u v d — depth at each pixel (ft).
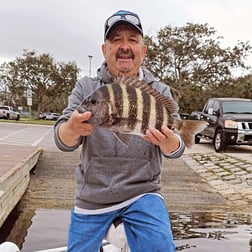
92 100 6.62
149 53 128.26
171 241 7.75
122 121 6.78
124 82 6.85
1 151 31.96
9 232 17.42
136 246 7.74
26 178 25.52
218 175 31.91
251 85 137.28
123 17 8.30
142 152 8.02
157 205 7.99
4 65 181.06
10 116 136.67
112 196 7.98
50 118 181.06
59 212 21.03
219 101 48.06
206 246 16.03
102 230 8.16
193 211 22.25
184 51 129.29
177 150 7.30
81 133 6.90
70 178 29.91
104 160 8.00
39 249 15.33
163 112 7.13
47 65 176.35
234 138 43.29
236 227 19.02
